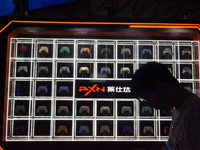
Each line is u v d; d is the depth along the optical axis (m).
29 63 2.83
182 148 0.82
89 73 2.86
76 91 2.59
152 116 2.74
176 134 0.86
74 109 2.69
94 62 2.85
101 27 2.42
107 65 2.92
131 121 2.78
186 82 2.81
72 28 2.41
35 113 2.75
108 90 2.59
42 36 2.62
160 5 4.09
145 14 4.43
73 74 2.87
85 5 4.03
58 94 2.79
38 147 2.36
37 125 2.71
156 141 2.42
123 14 4.41
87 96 2.59
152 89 0.86
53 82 2.74
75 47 2.81
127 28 2.43
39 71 2.79
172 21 2.41
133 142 2.40
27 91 2.77
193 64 2.78
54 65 2.78
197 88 2.72
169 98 0.86
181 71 2.89
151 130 2.70
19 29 2.38
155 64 0.90
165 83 0.87
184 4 4.00
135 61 2.84
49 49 2.91
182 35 2.58
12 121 2.60
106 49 2.90
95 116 2.71
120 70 2.89
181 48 2.92
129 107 2.73
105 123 2.79
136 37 2.64
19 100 2.73
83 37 2.63
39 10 3.89
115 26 2.42
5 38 2.36
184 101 0.83
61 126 2.67
